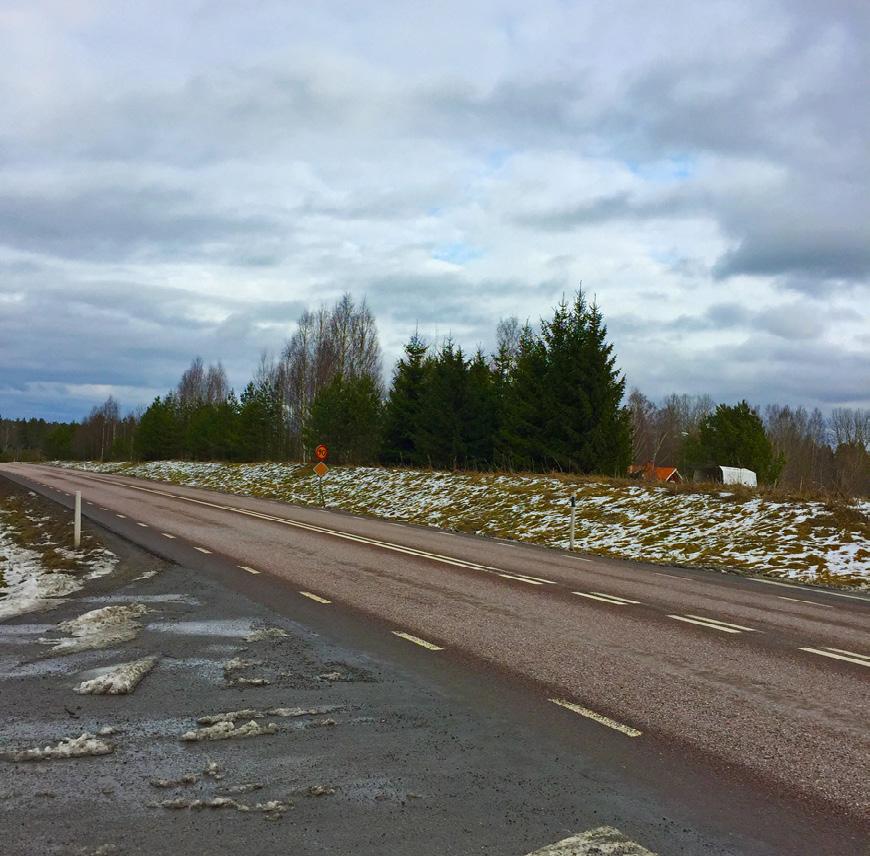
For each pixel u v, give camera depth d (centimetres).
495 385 4166
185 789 398
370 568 1288
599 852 341
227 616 874
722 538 1770
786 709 562
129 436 10906
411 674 638
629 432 3269
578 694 588
